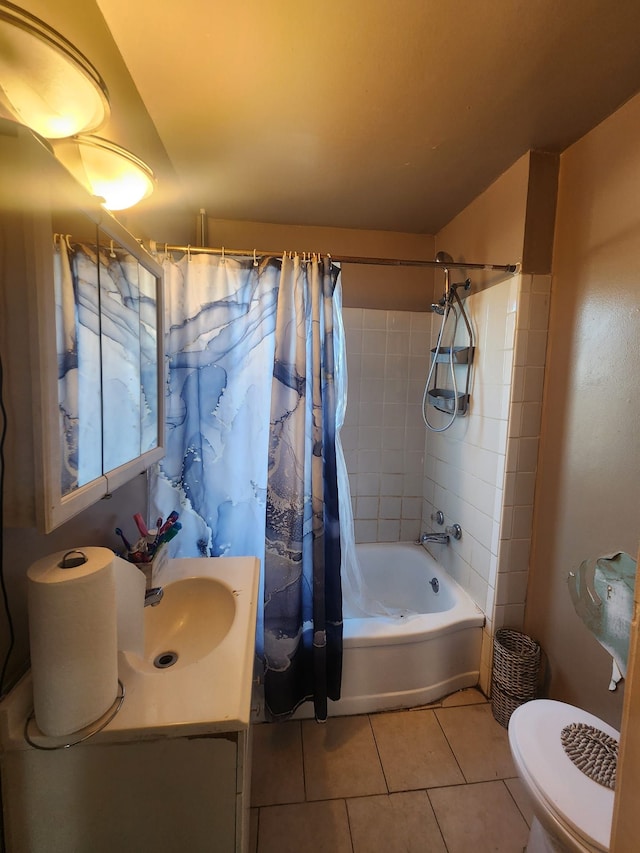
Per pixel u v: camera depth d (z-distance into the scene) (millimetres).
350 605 1809
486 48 1049
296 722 1642
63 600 591
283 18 965
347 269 2346
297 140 1468
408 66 1112
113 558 673
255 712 1622
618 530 1285
